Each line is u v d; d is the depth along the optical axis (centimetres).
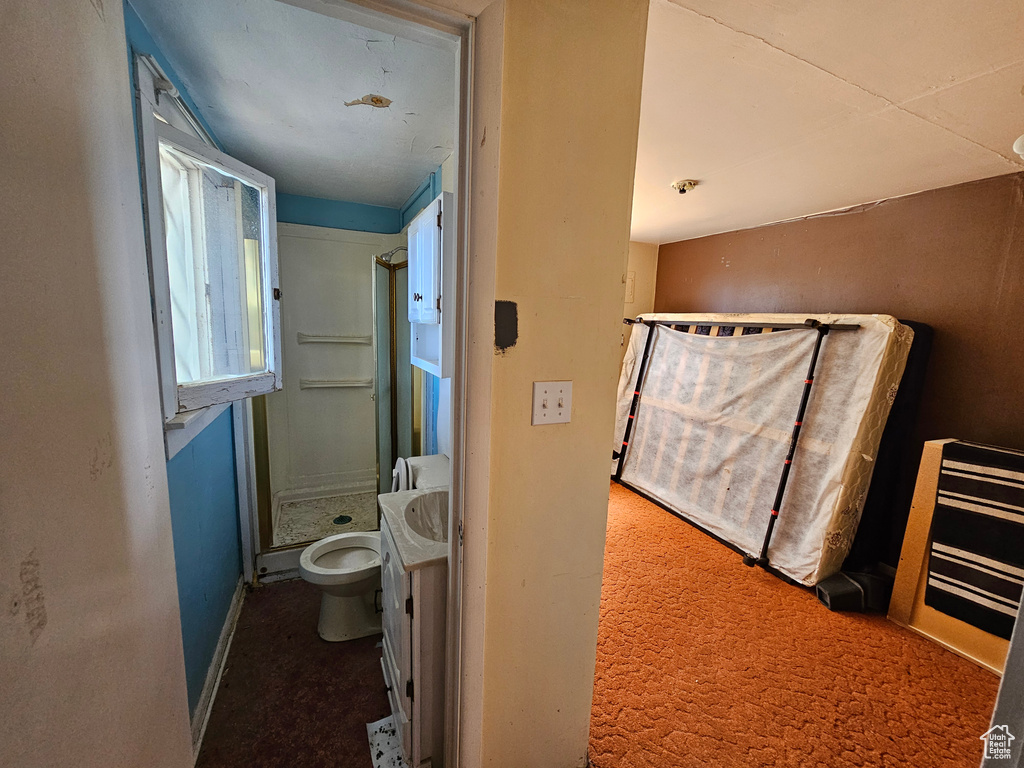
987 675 167
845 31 104
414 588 116
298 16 111
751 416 266
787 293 289
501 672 107
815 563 218
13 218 39
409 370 278
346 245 302
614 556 252
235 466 214
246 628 191
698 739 138
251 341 167
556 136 90
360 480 332
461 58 85
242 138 191
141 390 68
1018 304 188
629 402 367
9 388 38
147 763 64
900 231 228
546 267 95
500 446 96
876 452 216
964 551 179
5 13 37
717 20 103
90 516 51
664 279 391
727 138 167
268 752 134
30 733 39
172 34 119
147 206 100
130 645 60
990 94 128
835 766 131
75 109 50
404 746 128
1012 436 190
